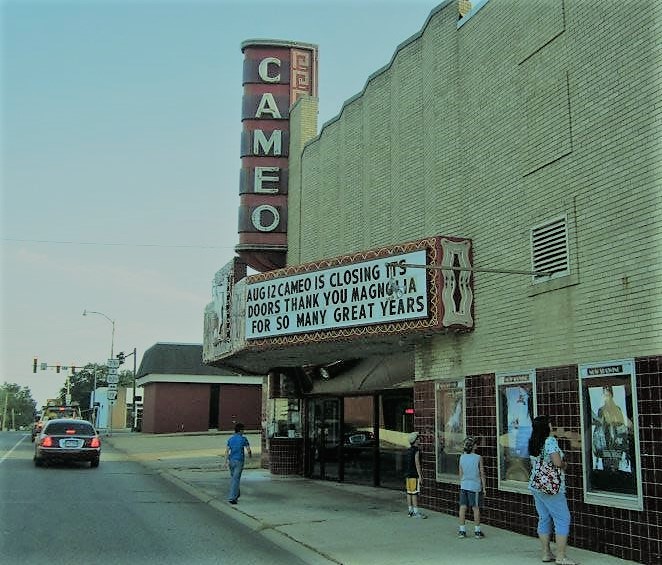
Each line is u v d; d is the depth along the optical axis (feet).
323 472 69.21
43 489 58.03
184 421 172.35
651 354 31.19
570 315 36.60
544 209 39.37
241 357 64.18
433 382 48.93
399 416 58.80
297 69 77.92
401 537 38.42
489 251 44.34
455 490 45.68
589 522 33.94
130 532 39.47
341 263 51.13
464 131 47.88
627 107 33.68
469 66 47.75
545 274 38.06
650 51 32.45
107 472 75.77
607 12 35.42
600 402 33.94
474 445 39.27
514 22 43.16
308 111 73.77
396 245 47.62
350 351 57.62
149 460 95.20
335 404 68.13
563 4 38.78
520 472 39.68
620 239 33.58
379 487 60.64
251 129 76.64
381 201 57.77
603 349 34.19
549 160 39.22
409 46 55.21
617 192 33.99
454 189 48.37
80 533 38.70
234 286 62.49
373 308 48.52
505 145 43.39
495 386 42.37
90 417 247.09
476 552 34.37
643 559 30.73
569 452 35.81
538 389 38.58
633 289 32.55
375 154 59.11
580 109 37.01
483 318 44.32
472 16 47.67
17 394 638.12
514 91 42.80
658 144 31.65
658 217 31.35
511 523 40.09
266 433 81.82
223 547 36.17
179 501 53.72
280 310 55.36
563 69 38.55
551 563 31.76
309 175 70.69
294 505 50.67
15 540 36.27
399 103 55.98
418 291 45.78
